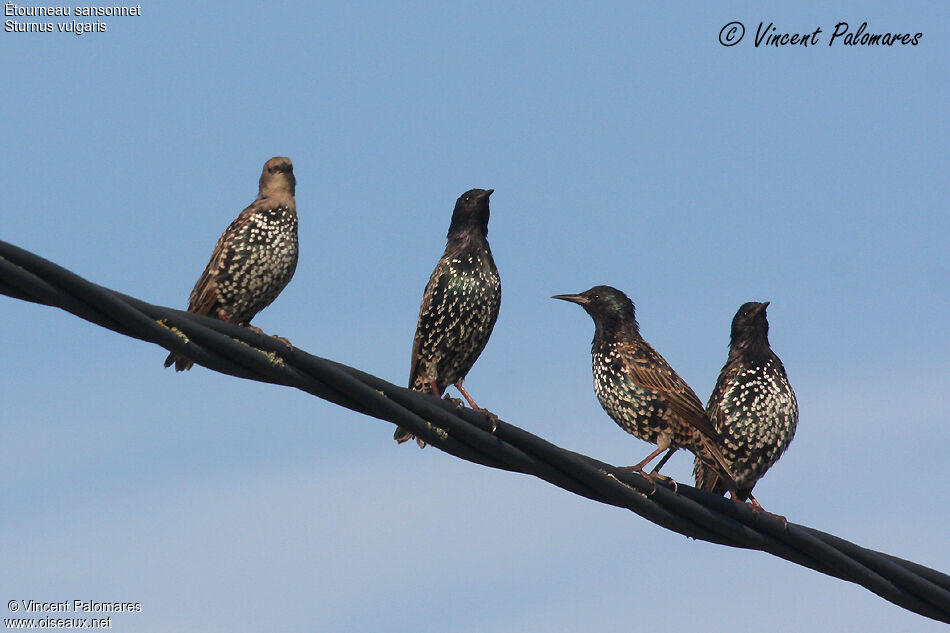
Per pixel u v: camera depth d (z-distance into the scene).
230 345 8.54
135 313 8.05
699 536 10.93
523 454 9.98
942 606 11.38
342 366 9.11
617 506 10.55
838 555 11.15
